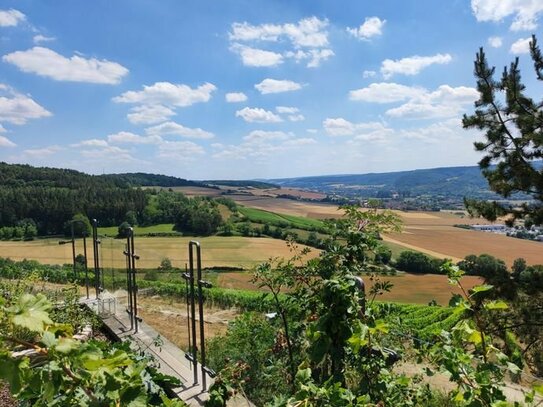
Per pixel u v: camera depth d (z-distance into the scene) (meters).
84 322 5.46
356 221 3.29
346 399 1.76
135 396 1.25
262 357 4.41
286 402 1.81
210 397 3.00
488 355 1.87
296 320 3.33
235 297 17.31
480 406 1.58
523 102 8.84
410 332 3.51
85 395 1.22
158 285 16.05
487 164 9.32
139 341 5.45
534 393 1.77
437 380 5.55
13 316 1.00
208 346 5.82
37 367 1.06
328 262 3.09
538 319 7.87
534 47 8.87
